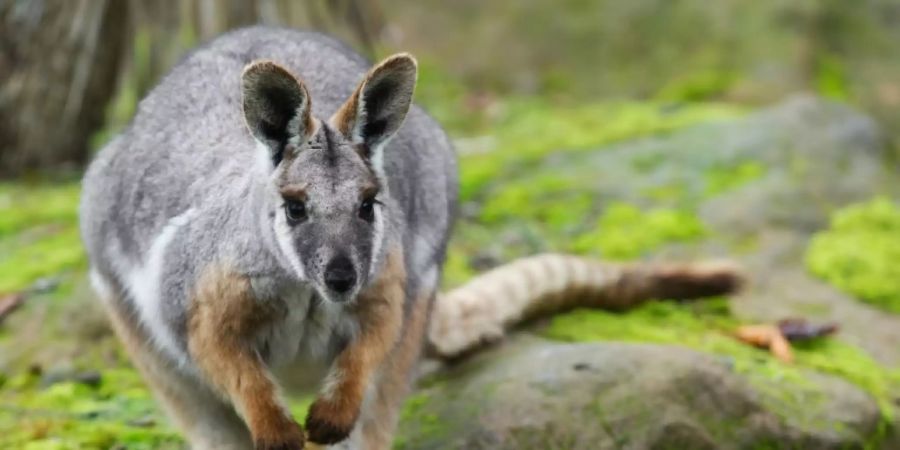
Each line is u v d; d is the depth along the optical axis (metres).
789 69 18.20
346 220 7.44
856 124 15.02
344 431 7.88
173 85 9.29
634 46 19.05
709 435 9.26
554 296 11.10
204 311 7.99
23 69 15.54
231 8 14.49
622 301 11.52
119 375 10.73
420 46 19.47
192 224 8.15
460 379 10.01
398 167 8.63
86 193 9.65
